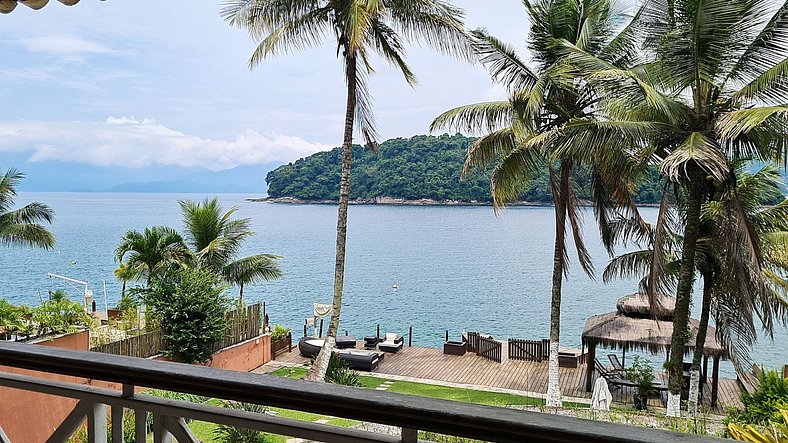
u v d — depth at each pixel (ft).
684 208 43.93
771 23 35.55
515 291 142.00
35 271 159.12
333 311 46.50
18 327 32.42
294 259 189.16
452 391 52.80
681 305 40.96
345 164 47.44
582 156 41.63
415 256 193.36
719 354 47.67
